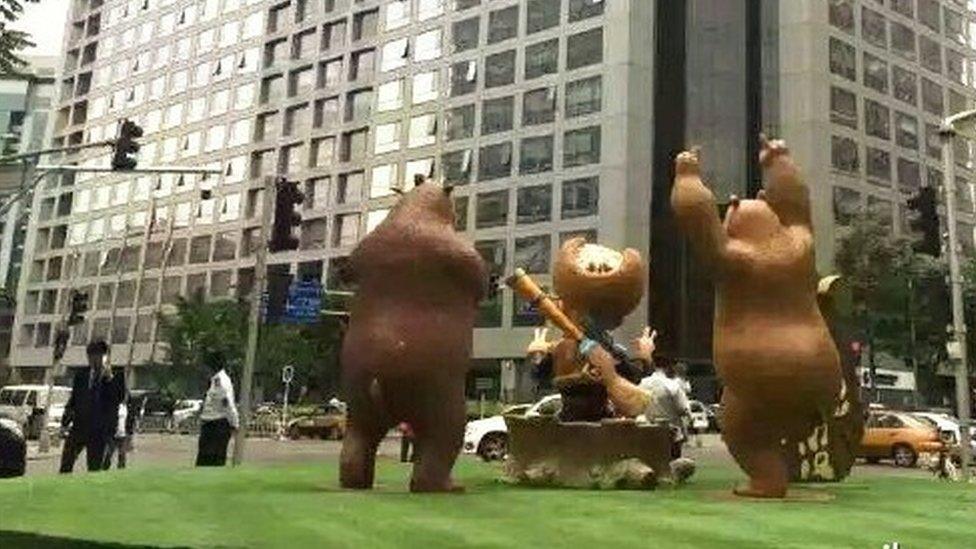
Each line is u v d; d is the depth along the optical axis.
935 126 63.44
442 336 8.38
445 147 62.56
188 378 59.22
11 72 14.98
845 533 6.61
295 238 16.94
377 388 8.35
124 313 80.00
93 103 88.94
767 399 8.66
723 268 8.77
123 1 88.69
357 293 8.70
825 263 54.28
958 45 66.94
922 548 6.13
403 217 8.66
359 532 6.12
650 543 6.00
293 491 8.43
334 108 69.94
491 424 24.45
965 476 19.19
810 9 57.41
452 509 7.33
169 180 79.38
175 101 80.88
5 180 62.72
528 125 59.25
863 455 28.38
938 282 21.45
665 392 11.69
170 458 24.66
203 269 74.94
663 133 57.66
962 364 20.83
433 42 64.94
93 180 86.19
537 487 9.41
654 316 55.28
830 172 56.28
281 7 75.31
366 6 69.12
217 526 6.25
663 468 9.80
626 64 55.84
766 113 57.78
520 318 56.09
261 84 74.69
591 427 9.56
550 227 57.03
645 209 55.28
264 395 56.81
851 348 11.14
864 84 59.53
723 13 58.62
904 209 59.88
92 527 6.11
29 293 89.06
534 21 60.22
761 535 6.44
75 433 11.93
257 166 73.81
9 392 37.47
